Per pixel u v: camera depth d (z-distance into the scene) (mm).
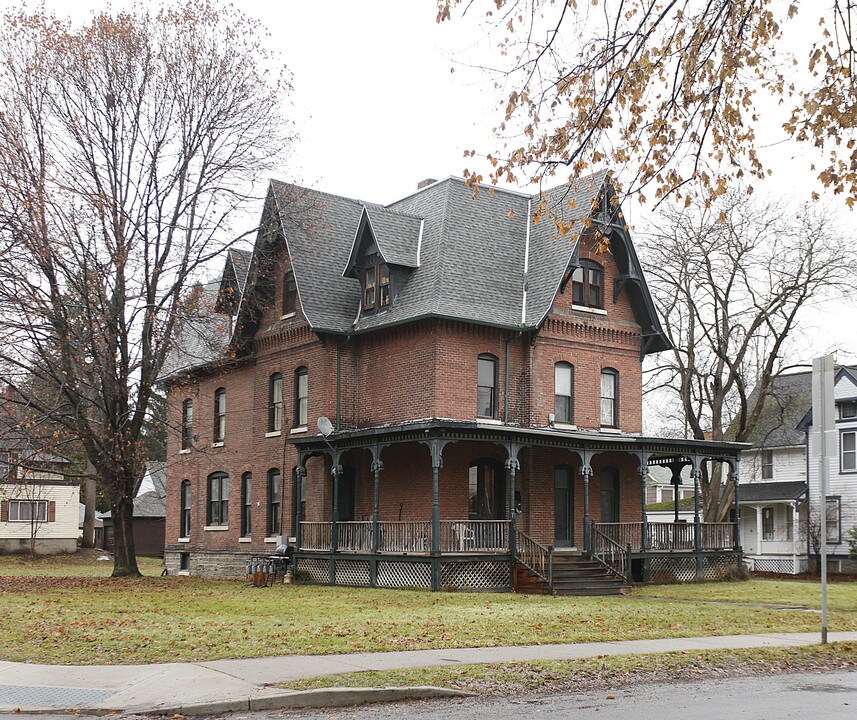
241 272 36031
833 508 46438
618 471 32938
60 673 11953
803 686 11648
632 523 30312
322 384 31469
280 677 11430
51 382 30875
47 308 29344
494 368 30203
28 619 17938
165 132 32094
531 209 33875
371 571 27969
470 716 9766
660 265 41562
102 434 33500
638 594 26484
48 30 30516
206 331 37312
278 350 34375
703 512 43562
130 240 30484
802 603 24016
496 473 30422
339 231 34438
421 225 32219
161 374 37500
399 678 11352
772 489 49875
